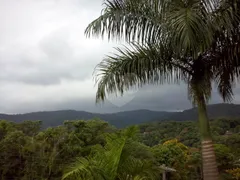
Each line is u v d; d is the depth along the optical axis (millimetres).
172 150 25359
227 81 6254
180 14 4703
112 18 5992
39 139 18141
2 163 17250
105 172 4949
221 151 18922
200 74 5922
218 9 5105
